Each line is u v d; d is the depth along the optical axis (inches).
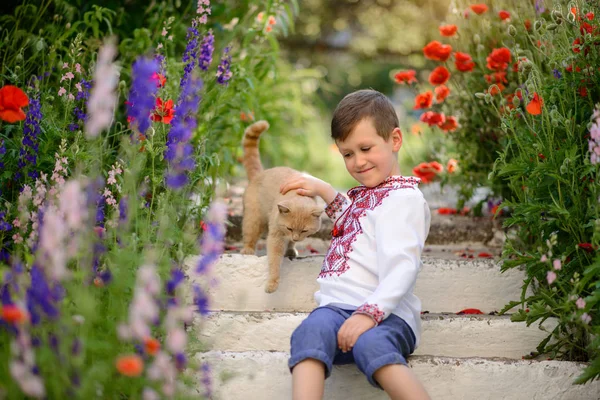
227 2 223.0
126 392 91.6
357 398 116.4
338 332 105.6
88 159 128.1
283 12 222.4
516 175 126.5
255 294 139.4
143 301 78.1
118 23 193.3
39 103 143.5
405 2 478.0
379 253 112.5
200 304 101.9
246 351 120.5
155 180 127.3
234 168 235.9
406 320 111.6
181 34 207.2
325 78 534.0
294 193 146.9
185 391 102.1
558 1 135.9
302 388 100.5
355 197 123.5
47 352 80.3
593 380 117.3
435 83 186.7
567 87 126.9
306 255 152.9
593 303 104.3
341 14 503.2
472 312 137.6
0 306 84.1
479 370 117.5
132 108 123.8
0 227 117.5
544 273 127.7
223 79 164.7
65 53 183.0
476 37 173.6
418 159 221.3
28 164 134.6
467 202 205.0
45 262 88.4
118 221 113.0
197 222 143.2
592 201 116.4
